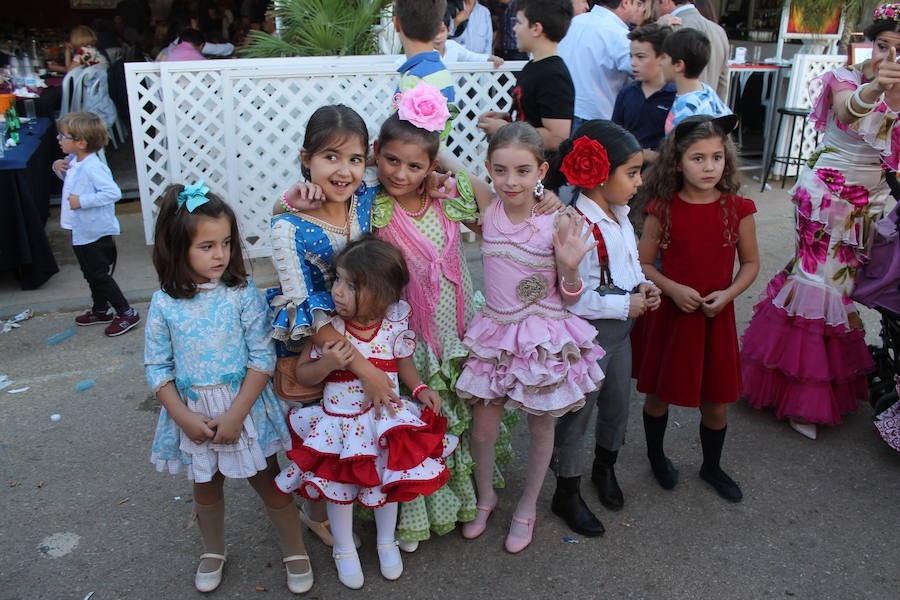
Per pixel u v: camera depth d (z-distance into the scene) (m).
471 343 2.34
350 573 2.34
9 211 4.61
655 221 2.67
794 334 3.19
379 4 5.78
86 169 4.04
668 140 2.60
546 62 3.26
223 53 9.32
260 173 5.59
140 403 3.50
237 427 2.10
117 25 10.91
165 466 2.21
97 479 2.91
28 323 4.38
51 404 3.47
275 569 2.45
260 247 5.41
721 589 2.35
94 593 2.33
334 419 2.18
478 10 7.23
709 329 2.66
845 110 2.90
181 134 5.23
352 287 2.06
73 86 7.91
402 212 2.31
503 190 2.17
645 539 2.59
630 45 3.92
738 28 9.91
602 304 2.30
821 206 3.08
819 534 2.61
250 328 2.16
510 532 2.55
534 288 2.27
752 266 2.66
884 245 3.08
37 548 2.52
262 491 2.28
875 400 3.38
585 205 2.37
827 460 3.06
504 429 2.69
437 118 2.10
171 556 2.50
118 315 4.28
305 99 5.29
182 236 2.01
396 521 2.46
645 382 2.79
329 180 2.08
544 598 2.32
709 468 2.88
